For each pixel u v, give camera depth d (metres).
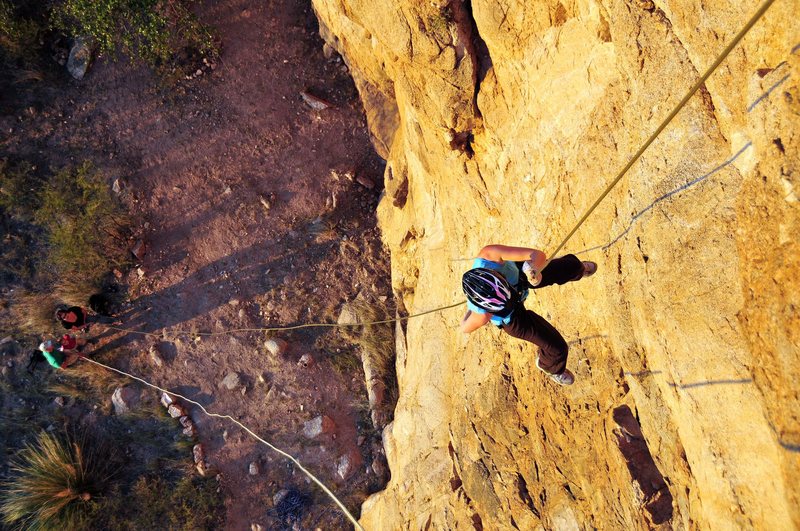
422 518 6.73
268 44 11.50
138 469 10.18
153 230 10.98
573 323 4.55
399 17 5.68
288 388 10.29
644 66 3.63
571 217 4.54
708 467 3.02
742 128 2.94
